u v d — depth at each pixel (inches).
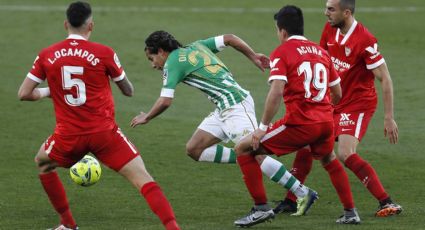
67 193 1227.9
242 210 1134.4
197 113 1774.1
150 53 1089.4
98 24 2736.2
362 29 1091.9
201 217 1096.2
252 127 1095.6
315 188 1264.8
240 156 1018.1
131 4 3169.3
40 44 2449.6
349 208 1034.1
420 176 1317.7
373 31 2687.0
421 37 2588.6
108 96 954.1
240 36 2564.0
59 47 939.3
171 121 1707.7
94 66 936.3
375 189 1076.5
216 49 1146.7
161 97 1042.7
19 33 2596.0
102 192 1235.2
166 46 1079.6
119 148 944.3
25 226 1051.9
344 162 1096.8
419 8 3117.6
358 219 1029.8
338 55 1106.1
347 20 1091.9
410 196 1200.8
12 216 1102.4
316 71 985.5
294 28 993.5
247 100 1109.7
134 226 1045.8
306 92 979.9
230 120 1100.5
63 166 975.6
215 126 1145.4
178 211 1129.4
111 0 3250.5
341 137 1102.4
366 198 1205.1
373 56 1077.1
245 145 1008.2
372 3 3228.3
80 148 946.1
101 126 940.0
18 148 1496.1
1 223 1065.5
